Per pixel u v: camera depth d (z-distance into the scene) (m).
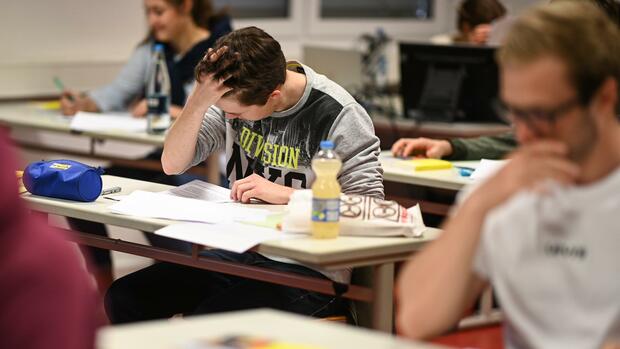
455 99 5.62
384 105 6.45
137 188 3.60
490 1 6.40
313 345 1.91
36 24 6.16
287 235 2.90
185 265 3.51
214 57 3.31
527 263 1.95
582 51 1.82
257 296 3.17
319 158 2.86
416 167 4.01
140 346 1.85
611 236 1.89
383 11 8.51
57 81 5.88
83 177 3.32
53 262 1.50
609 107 1.89
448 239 2.04
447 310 2.05
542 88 1.83
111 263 4.99
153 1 5.46
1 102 6.03
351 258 2.76
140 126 5.17
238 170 3.62
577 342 1.91
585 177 1.91
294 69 3.53
